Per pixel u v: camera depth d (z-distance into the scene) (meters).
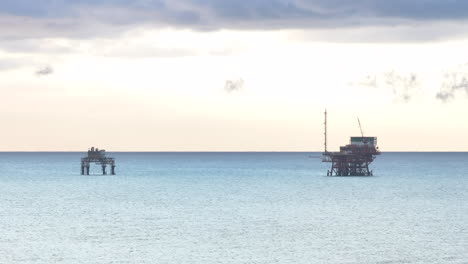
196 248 140.00
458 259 130.62
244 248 140.25
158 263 126.88
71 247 141.00
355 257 132.00
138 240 149.00
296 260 129.75
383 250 138.62
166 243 145.50
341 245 143.50
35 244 144.38
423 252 136.75
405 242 147.25
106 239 150.38
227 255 133.88
